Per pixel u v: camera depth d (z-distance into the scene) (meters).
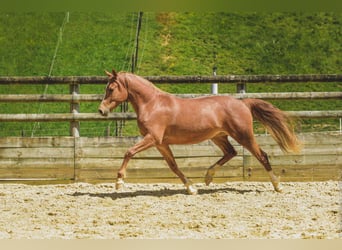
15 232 8.83
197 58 29.84
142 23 32.66
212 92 14.30
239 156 13.66
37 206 10.95
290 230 8.94
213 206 10.90
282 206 10.85
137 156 13.70
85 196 11.91
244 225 9.35
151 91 11.98
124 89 11.92
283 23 33.19
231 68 29.27
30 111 25.05
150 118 11.80
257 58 30.22
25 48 30.39
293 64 29.73
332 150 13.79
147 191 12.52
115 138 13.67
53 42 30.91
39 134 22.89
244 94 13.88
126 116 13.84
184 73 28.45
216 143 12.52
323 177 13.81
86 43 30.88
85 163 13.67
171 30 32.16
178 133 11.91
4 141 13.66
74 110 13.87
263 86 26.98
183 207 10.85
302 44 31.30
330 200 11.36
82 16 32.94
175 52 30.17
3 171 13.70
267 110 12.15
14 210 10.59
